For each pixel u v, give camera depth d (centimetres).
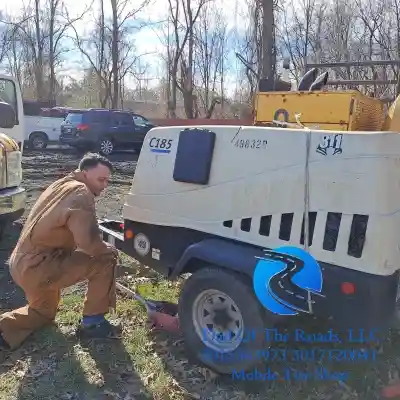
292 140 340
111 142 1917
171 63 2898
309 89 497
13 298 503
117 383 360
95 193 409
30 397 342
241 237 365
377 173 309
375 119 472
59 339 411
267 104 463
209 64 3170
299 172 336
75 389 352
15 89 902
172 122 2278
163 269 422
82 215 373
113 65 3067
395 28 2327
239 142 365
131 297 497
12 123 880
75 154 1959
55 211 378
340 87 1032
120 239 457
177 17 2650
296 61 2659
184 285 380
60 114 2380
